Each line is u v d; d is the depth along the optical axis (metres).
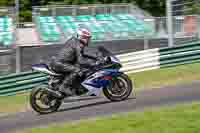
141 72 19.34
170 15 20.66
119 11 31.48
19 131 10.85
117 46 22.88
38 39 27.44
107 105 12.91
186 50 19.62
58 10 31.62
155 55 19.48
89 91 13.02
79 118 11.63
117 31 27.94
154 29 24.64
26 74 19.05
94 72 13.02
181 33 21.12
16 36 23.83
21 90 19.03
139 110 11.70
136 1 41.75
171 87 15.48
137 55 19.52
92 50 22.11
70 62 12.98
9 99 17.73
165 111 10.42
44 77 19.06
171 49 19.55
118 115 10.71
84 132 9.10
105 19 30.44
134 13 31.00
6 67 20.48
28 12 43.00
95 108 12.77
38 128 10.38
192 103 11.67
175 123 9.01
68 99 13.18
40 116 12.72
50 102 12.87
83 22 30.42
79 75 12.85
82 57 13.09
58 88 12.89
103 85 13.03
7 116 13.78
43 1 43.62
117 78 13.14
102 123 9.74
